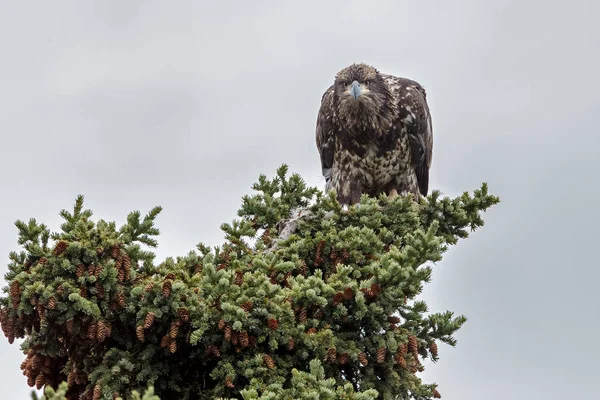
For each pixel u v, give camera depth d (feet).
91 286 34.01
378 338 35.91
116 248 34.53
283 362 35.22
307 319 36.04
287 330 34.58
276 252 40.60
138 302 33.99
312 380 31.86
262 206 46.47
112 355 35.32
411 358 36.65
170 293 33.42
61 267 33.86
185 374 37.06
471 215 47.24
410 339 36.09
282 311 34.35
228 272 34.37
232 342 34.40
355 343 36.24
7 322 34.40
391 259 35.86
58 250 33.65
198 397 36.96
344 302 36.32
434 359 37.42
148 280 34.78
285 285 39.04
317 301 35.14
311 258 42.39
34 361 35.86
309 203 47.93
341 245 41.52
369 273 41.14
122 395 34.99
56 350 35.47
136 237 36.76
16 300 33.27
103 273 33.76
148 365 35.27
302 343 35.40
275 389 32.19
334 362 35.65
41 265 33.78
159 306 33.81
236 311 33.17
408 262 35.86
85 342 35.37
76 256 34.04
